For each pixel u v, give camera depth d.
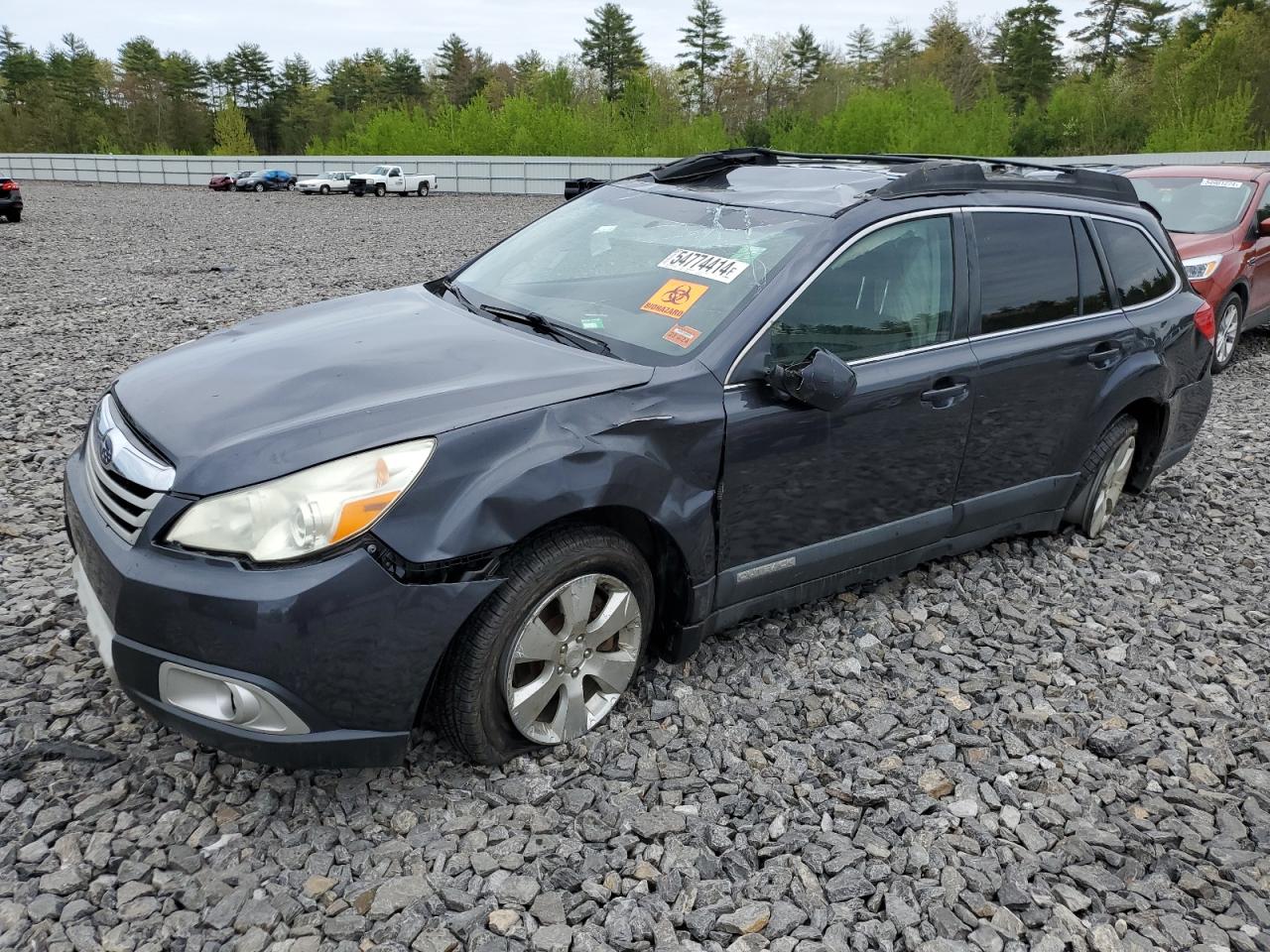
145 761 2.95
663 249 3.67
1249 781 3.21
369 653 2.53
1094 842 2.87
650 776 3.01
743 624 3.95
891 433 3.60
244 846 2.65
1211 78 50.25
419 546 2.54
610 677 3.14
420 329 3.43
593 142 54.47
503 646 2.78
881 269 3.59
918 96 52.66
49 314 10.32
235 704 2.48
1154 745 3.36
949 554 4.20
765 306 3.27
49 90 90.31
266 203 33.62
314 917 2.42
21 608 3.79
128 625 2.54
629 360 3.20
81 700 3.22
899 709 3.47
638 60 89.50
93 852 2.59
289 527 2.47
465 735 2.82
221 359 3.20
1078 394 4.35
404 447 2.58
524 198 38.38
